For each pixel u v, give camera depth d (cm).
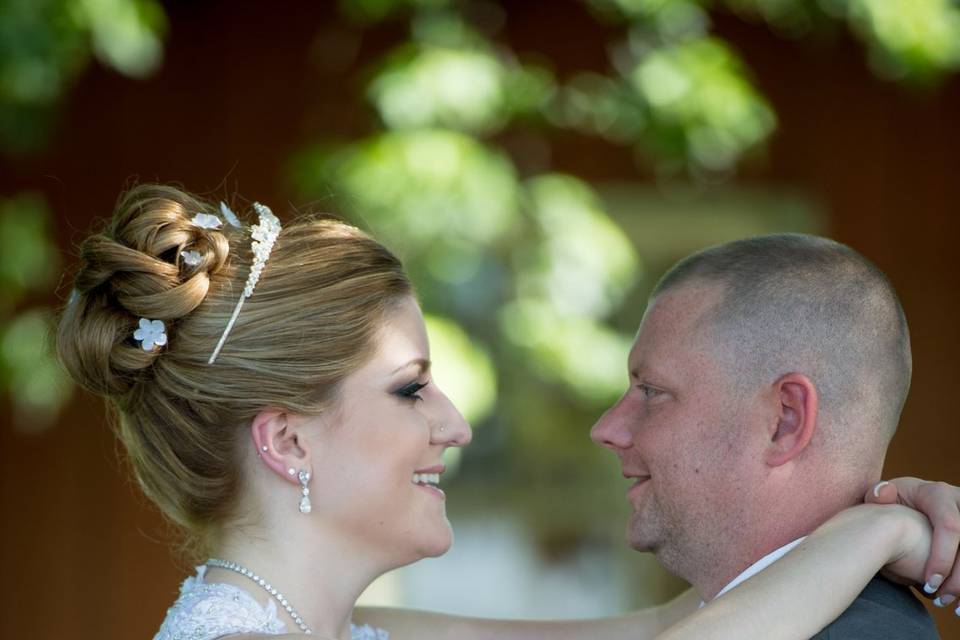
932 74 718
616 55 749
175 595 888
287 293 340
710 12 873
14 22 624
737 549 347
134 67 677
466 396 652
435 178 664
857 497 345
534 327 687
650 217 873
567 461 905
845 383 339
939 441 888
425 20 712
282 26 864
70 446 888
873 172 883
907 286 887
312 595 344
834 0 729
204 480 342
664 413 352
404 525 346
